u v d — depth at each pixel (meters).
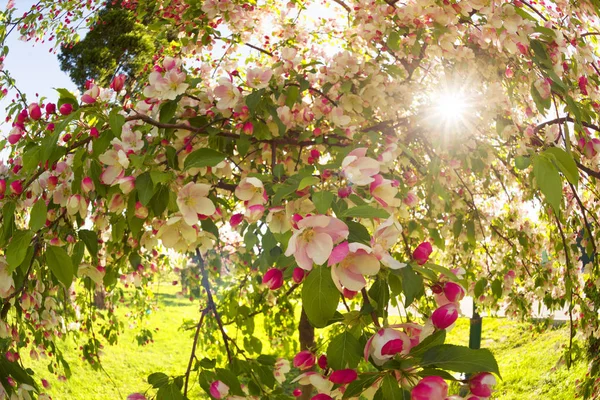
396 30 2.29
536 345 6.38
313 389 3.04
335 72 2.27
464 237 3.48
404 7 2.20
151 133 1.88
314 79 2.44
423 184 2.85
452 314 0.93
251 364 1.68
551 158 1.32
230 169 1.99
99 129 1.62
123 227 1.74
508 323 7.67
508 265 3.77
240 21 3.09
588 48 2.29
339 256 0.87
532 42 1.98
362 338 1.03
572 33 2.24
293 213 1.22
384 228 1.01
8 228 1.46
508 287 3.70
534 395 5.10
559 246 3.47
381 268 1.04
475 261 4.30
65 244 1.83
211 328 3.70
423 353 0.90
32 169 1.42
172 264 4.17
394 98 2.58
